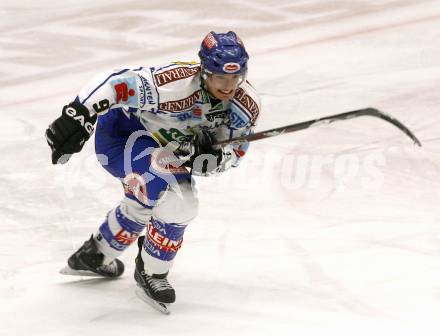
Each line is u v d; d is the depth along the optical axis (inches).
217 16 1075.9
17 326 415.2
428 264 477.7
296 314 421.4
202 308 432.1
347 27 999.6
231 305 435.2
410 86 793.6
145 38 1011.3
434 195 585.3
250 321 414.9
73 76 900.6
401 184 605.0
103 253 454.0
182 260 497.0
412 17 1018.1
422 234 521.7
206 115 403.2
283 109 759.1
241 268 483.2
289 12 1075.9
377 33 968.3
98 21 1086.4
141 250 431.8
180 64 400.5
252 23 1039.0
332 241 516.7
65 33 1047.0
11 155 681.6
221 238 529.0
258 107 413.4
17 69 925.8
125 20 1084.5
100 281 471.5
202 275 474.9
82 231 547.2
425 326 401.7
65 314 427.8
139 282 433.7
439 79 807.1
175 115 399.2
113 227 444.5
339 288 451.8
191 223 553.6
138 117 417.7
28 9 1168.8
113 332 406.0
